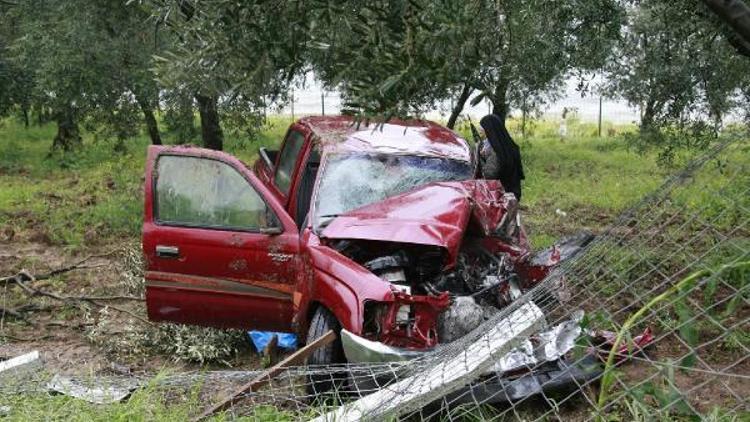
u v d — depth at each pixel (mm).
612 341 3299
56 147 18250
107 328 7395
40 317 7887
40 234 10875
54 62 10773
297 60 3891
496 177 7715
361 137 7203
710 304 3152
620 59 9672
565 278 4520
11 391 4855
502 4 4137
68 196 13586
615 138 21172
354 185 6695
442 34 3543
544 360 4695
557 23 7422
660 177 14336
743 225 3211
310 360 5684
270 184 7953
